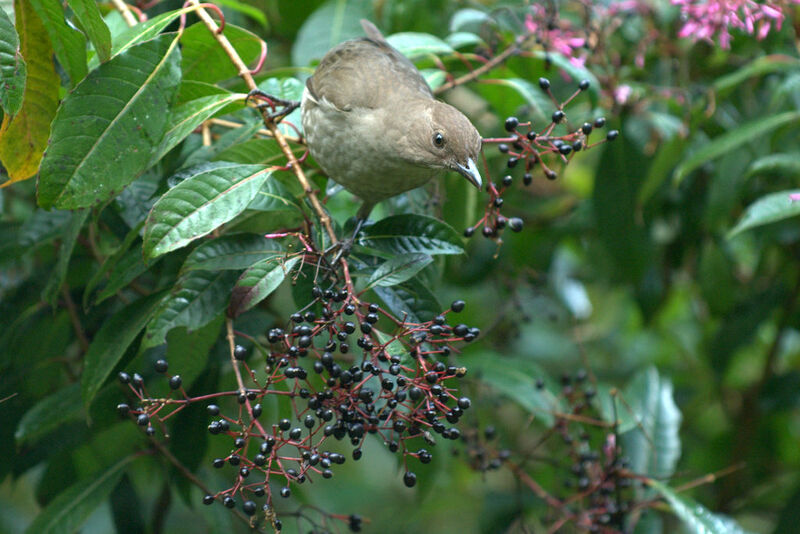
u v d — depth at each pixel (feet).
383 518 32.73
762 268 26.43
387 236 15.97
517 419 29.99
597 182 24.04
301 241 15.23
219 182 14.57
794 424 31.48
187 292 15.25
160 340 14.87
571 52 22.13
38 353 20.45
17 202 23.91
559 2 24.04
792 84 20.83
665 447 21.18
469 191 21.48
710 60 26.22
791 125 22.02
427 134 17.43
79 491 18.80
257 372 21.33
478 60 22.29
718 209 22.86
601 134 28.14
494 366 22.94
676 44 25.09
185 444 19.36
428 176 18.40
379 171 17.84
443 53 21.03
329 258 15.39
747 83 25.45
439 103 17.88
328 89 17.30
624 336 32.53
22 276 21.98
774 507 27.37
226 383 21.26
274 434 13.25
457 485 31.17
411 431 13.64
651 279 26.43
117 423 19.92
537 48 21.98
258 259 15.06
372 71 17.80
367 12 23.41
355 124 17.29
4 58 13.67
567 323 32.19
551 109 19.86
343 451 34.78
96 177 14.24
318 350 17.38
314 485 32.63
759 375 30.63
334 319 13.57
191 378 17.65
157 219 13.98
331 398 13.37
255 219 17.30
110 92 14.55
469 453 21.80
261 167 15.05
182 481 19.71
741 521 31.78
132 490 21.21
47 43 15.23
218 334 17.47
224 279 15.49
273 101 16.78
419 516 30.32
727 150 20.71
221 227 17.30
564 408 22.21
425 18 24.52
